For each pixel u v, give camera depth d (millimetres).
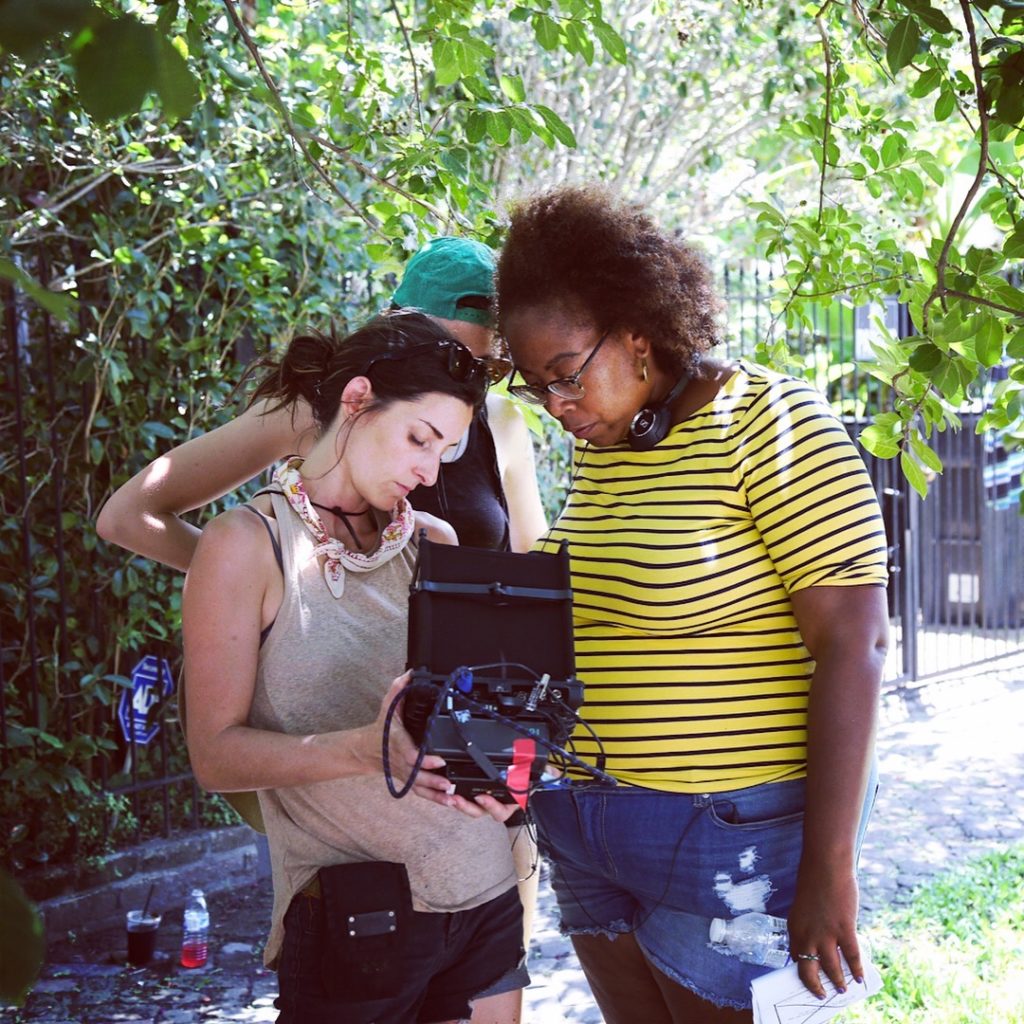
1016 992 3984
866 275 3400
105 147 5141
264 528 2033
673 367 2139
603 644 2174
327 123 4359
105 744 5391
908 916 4758
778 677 2098
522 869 2695
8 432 5539
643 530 2109
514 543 2855
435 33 3287
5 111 4906
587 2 3256
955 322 2465
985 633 9328
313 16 6059
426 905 2121
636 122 8352
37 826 5301
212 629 1983
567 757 1862
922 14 2180
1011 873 5199
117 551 5652
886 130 3666
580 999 4324
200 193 5625
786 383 2098
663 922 2197
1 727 5105
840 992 1936
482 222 3469
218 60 1413
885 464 8531
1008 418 2857
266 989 4562
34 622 5277
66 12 772
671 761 2105
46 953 800
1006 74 2176
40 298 786
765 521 2035
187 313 5863
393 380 2053
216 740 1965
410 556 2174
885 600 2033
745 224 9891
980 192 8625
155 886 5414
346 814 2092
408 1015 2115
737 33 7430
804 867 1938
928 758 7184
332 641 2062
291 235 5895
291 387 2199
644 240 2100
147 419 5684
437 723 1780
